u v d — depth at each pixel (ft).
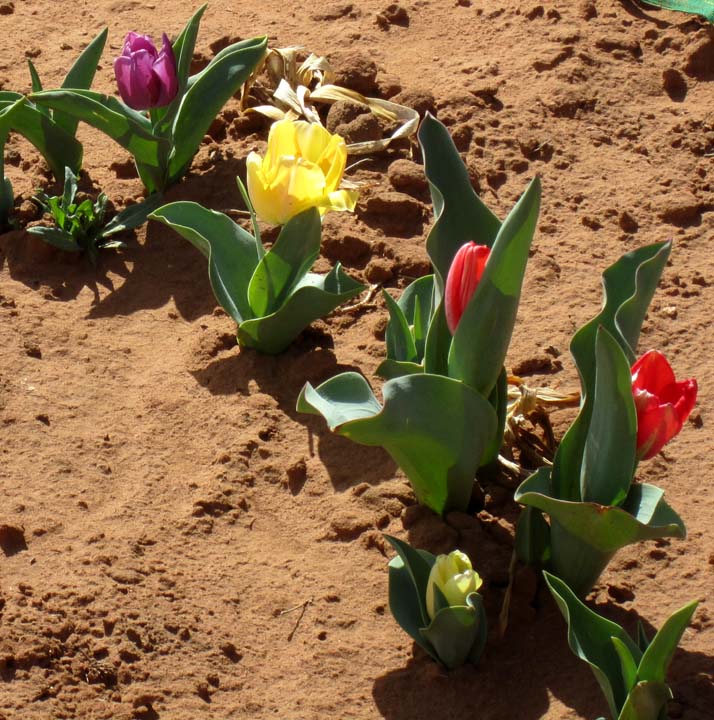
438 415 5.35
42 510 5.61
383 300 6.19
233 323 6.10
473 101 6.77
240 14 7.24
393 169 6.50
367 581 5.50
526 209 5.15
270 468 5.74
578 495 5.36
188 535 5.59
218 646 5.38
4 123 6.22
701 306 6.15
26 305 6.12
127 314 6.13
